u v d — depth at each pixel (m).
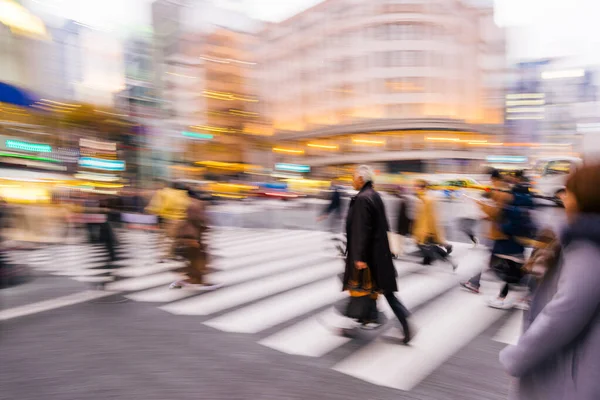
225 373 3.86
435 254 8.61
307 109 71.19
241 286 7.18
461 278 7.75
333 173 66.44
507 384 3.66
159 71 36.06
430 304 6.15
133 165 26.92
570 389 1.46
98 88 30.06
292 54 73.19
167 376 3.80
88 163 22.23
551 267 1.65
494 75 66.81
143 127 27.73
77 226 11.89
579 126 19.17
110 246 7.47
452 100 61.31
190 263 7.04
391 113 61.59
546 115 74.50
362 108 63.50
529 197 6.06
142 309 5.88
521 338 1.54
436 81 61.00
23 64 19.44
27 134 17.19
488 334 4.91
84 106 21.88
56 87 24.45
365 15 62.78
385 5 61.28
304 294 6.64
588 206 1.47
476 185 30.75
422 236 8.82
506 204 5.96
